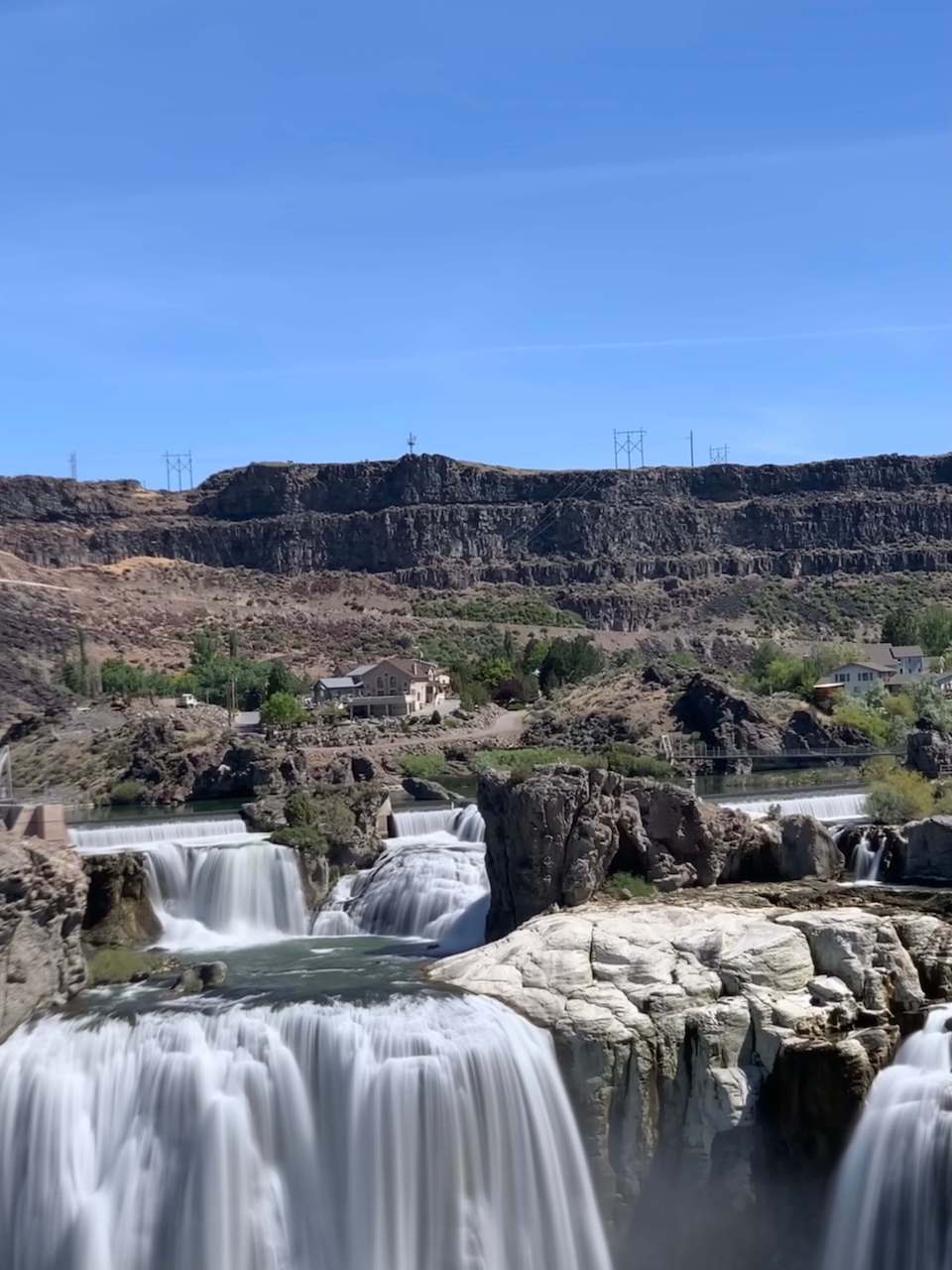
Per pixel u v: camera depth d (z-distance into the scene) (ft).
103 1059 201.36
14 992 209.87
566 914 242.37
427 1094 195.21
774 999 211.82
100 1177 194.70
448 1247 195.21
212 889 306.55
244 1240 191.11
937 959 216.95
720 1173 205.46
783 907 248.52
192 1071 196.65
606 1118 206.69
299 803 342.44
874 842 294.05
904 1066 200.85
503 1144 199.62
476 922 285.64
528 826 257.34
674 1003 210.79
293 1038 204.54
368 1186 196.13
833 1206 199.00
